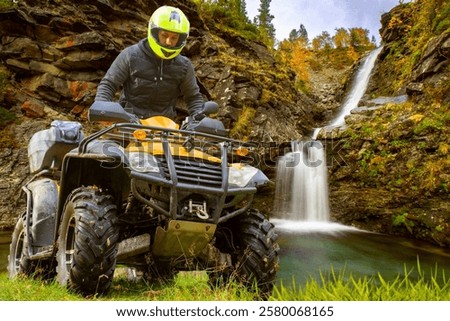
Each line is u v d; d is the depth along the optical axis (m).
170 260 3.64
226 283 3.69
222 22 25.03
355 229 14.12
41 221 4.34
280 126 19.00
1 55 15.76
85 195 3.34
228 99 18.00
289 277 7.64
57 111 15.87
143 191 3.31
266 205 16.86
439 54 16.36
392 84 22.70
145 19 18.89
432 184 12.75
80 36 16.03
